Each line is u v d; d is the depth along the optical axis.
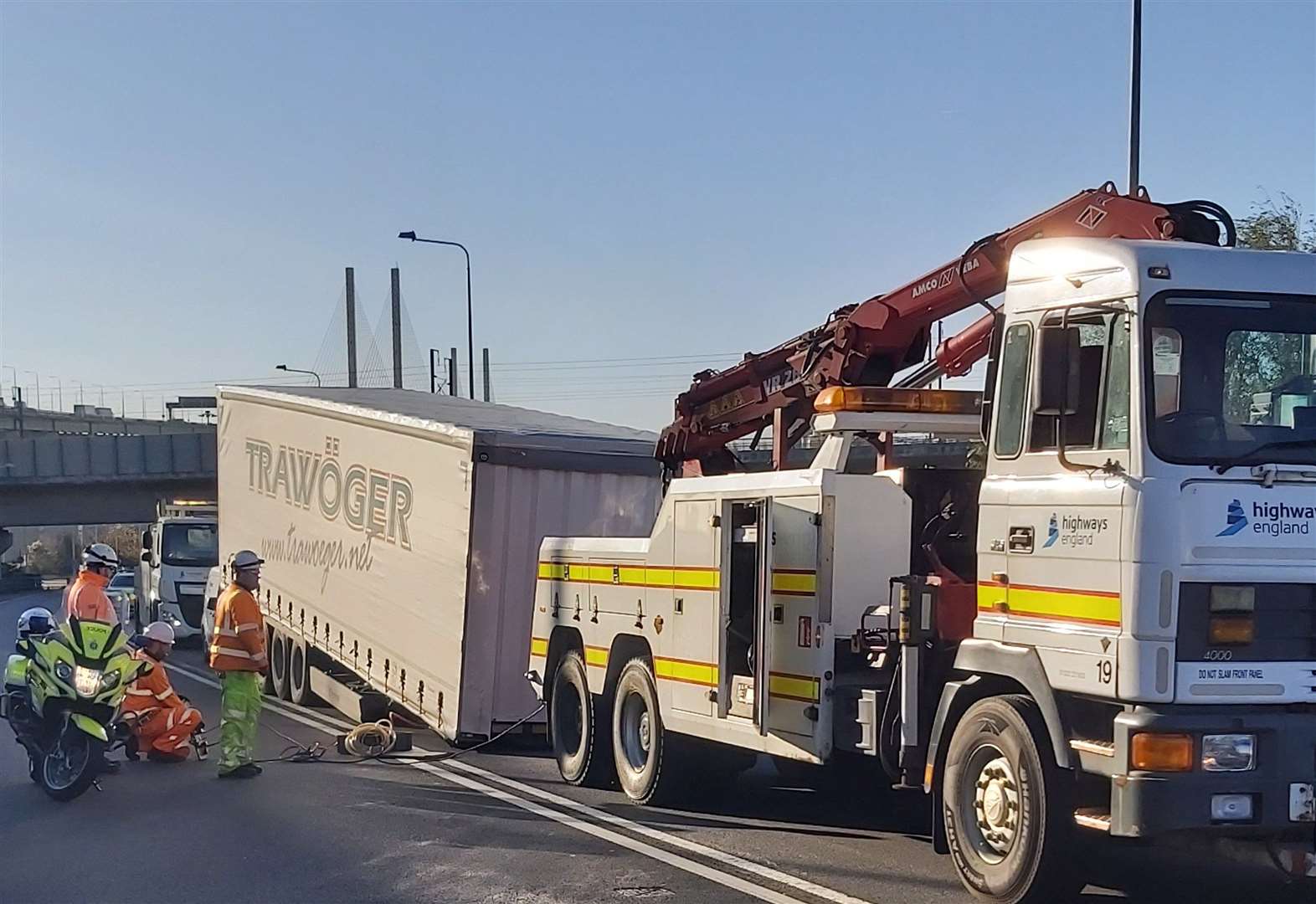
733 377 11.53
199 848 9.46
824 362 10.38
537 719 13.69
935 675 8.11
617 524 14.12
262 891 8.26
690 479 10.75
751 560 9.73
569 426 15.38
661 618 10.81
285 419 19.22
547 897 7.97
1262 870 8.43
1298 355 7.01
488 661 13.62
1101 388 7.02
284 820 10.39
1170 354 6.85
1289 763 6.56
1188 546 6.62
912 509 9.10
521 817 10.47
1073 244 7.28
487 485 13.63
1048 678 7.13
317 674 17.84
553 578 12.74
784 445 11.09
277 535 19.48
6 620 42.59
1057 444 7.22
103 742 11.27
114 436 53.44
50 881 8.57
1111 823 6.68
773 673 9.32
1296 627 6.71
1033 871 7.08
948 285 9.45
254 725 12.50
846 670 8.85
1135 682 6.59
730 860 8.85
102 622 11.70
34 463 52.78
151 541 30.14
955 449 9.91
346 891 8.20
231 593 12.53
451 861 8.93
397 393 21.03
